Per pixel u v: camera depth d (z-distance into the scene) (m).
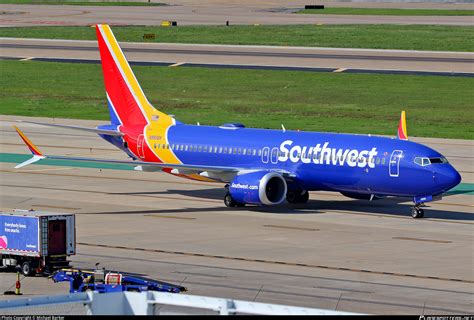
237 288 143.25
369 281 148.00
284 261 161.75
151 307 80.19
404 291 141.88
